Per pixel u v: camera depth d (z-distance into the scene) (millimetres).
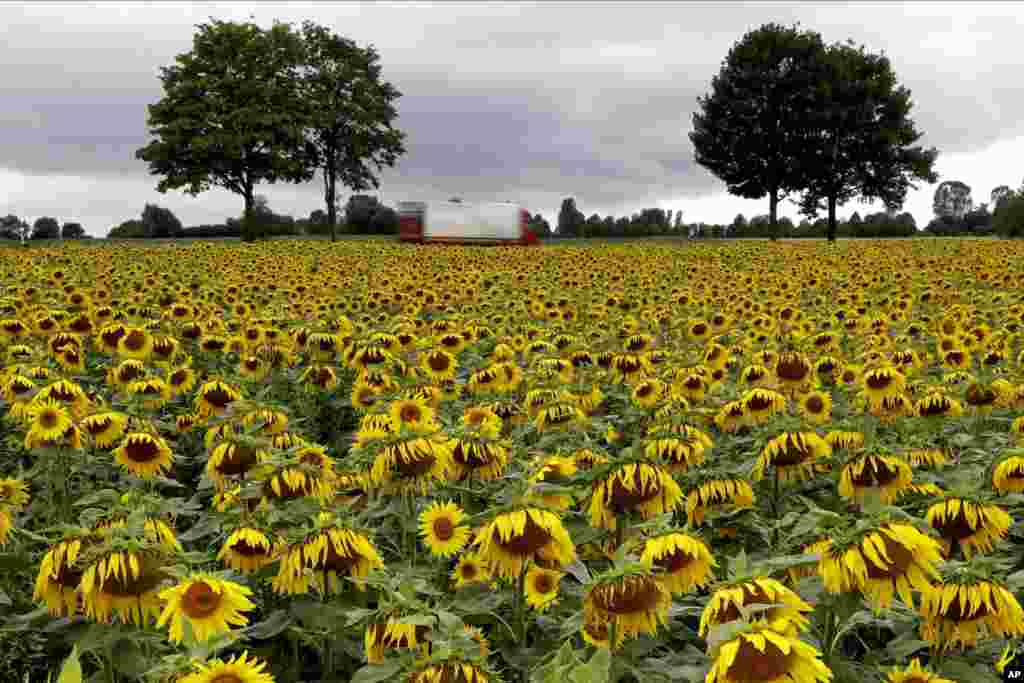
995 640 4039
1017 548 5293
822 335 12297
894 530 3281
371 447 5332
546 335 12617
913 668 3434
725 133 78938
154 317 14570
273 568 4277
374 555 4074
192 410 8789
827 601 3600
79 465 6680
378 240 70312
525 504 4016
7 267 23750
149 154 68938
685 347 12727
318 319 14094
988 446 6949
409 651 3455
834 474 6258
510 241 62406
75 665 2266
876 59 78250
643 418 8422
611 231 85938
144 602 3469
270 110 70125
